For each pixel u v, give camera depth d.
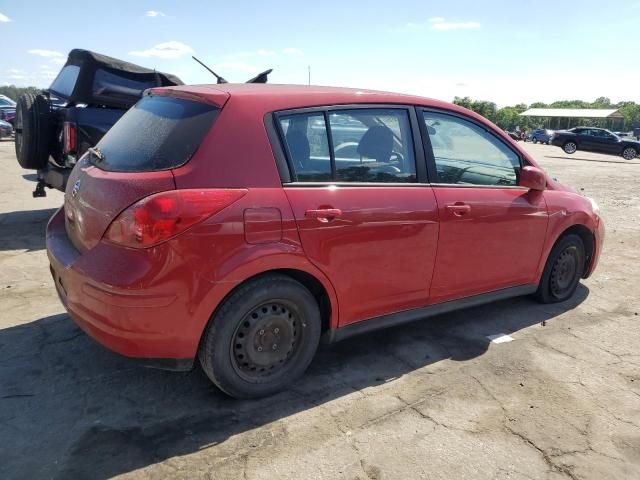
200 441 2.60
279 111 2.93
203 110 2.82
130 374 3.19
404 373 3.37
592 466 2.55
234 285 2.67
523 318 4.35
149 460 2.45
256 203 2.71
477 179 3.81
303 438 2.66
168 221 2.47
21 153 6.45
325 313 3.21
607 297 4.93
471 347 3.78
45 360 3.31
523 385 3.27
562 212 4.33
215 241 2.59
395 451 2.59
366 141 3.24
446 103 3.74
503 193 3.89
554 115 80.56
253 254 2.69
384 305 3.36
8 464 2.37
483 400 3.08
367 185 3.18
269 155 2.83
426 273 3.50
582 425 2.88
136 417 2.77
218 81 4.63
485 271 3.87
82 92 6.48
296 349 3.08
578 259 4.73
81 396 2.94
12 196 8.80
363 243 3.11
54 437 2.58
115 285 2.49
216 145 2.70
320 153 3.04
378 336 3.92
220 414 2.83
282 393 3.07
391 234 3.22
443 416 2.90
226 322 2.73
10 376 3.11
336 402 3.00
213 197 2.59
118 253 2.55
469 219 3.62
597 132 30.39
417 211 3.33
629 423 2.91
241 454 2.52
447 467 2.49
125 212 2.53
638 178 16.03
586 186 13.63
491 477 2.44
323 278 3.00
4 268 5.01
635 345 3.90
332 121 3.11
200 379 3.17
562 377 3.39
